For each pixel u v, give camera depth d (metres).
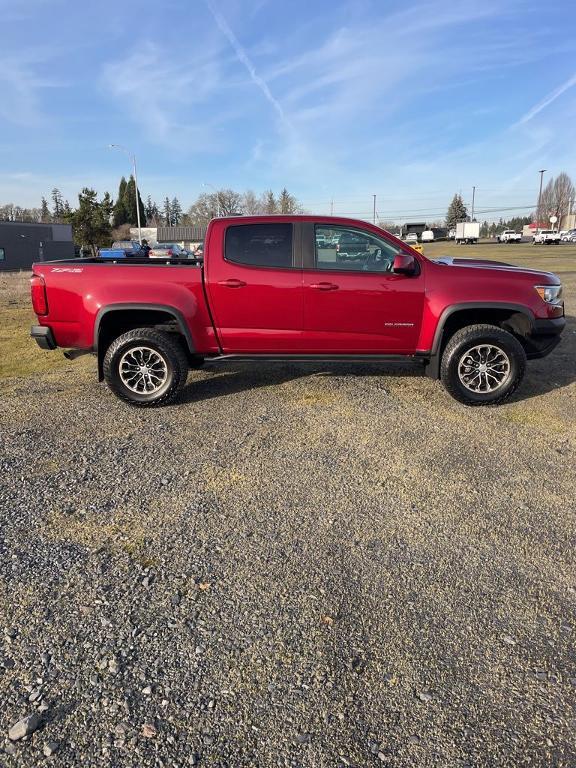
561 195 100.88
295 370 6.71
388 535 3.12
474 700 2.06
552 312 5.23
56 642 2.33
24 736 1.91
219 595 2.63
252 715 2.00
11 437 4.57
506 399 5.30
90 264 5.18
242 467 3.99
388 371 6.64
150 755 1.85
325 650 2.29
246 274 5.12
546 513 3.34
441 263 5.80
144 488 3.68
